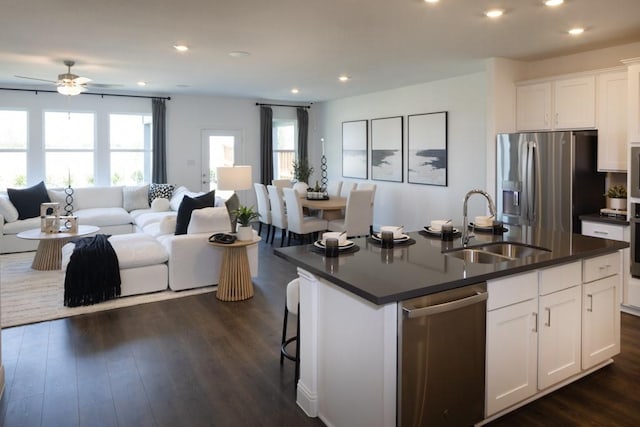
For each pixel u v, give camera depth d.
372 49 4.80
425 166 7.20
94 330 3.77
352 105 8.84
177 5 3.46
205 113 8.79
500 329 2.38
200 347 3.43
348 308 2.24
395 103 7.75
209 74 6.29
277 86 7.40
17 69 5.93
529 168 4.75
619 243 2.99
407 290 2.00
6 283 5.06
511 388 2.47
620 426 2.42
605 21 3.85
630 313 4.09
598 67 4.80
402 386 2.05
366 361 2.12
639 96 3.96
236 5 3.45
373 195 6.86
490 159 5.20
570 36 4.27
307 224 6.77
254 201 9.41
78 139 7.88
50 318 4.02
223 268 4.52
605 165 4.45
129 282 4.59
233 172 4.91
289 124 9.85
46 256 5.62
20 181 7.51
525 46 4.64
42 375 3.01
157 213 7.28
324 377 2.48
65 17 3.75
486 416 2.38
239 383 2.90
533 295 2.52
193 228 4.84
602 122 4.45
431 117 7.03
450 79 6.66
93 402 2.68
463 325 2.22
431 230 3.40
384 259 2.60
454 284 2.15
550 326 2.63
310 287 2.51
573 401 2.66
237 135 9.16
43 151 7.58
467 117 6.44
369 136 8.43
